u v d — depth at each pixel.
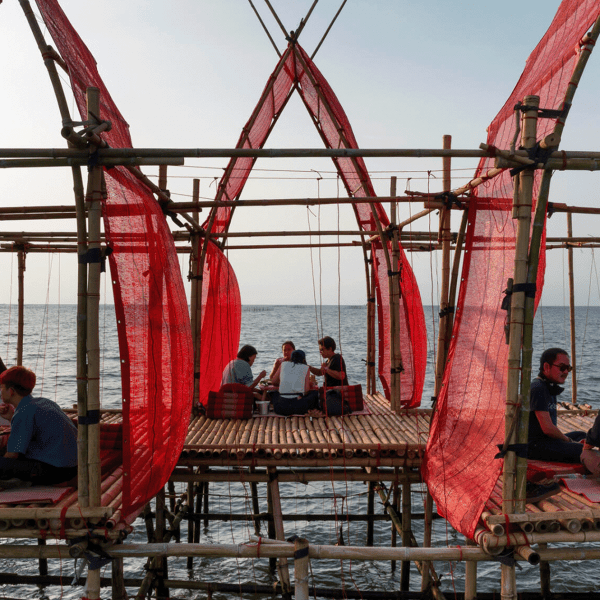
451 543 8.44
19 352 7.95
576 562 7.82
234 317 10.14
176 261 5.05
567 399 19.97
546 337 54.16
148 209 4.48
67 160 3.52
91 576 3.62
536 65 4.40
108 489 4.08
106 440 5.25
